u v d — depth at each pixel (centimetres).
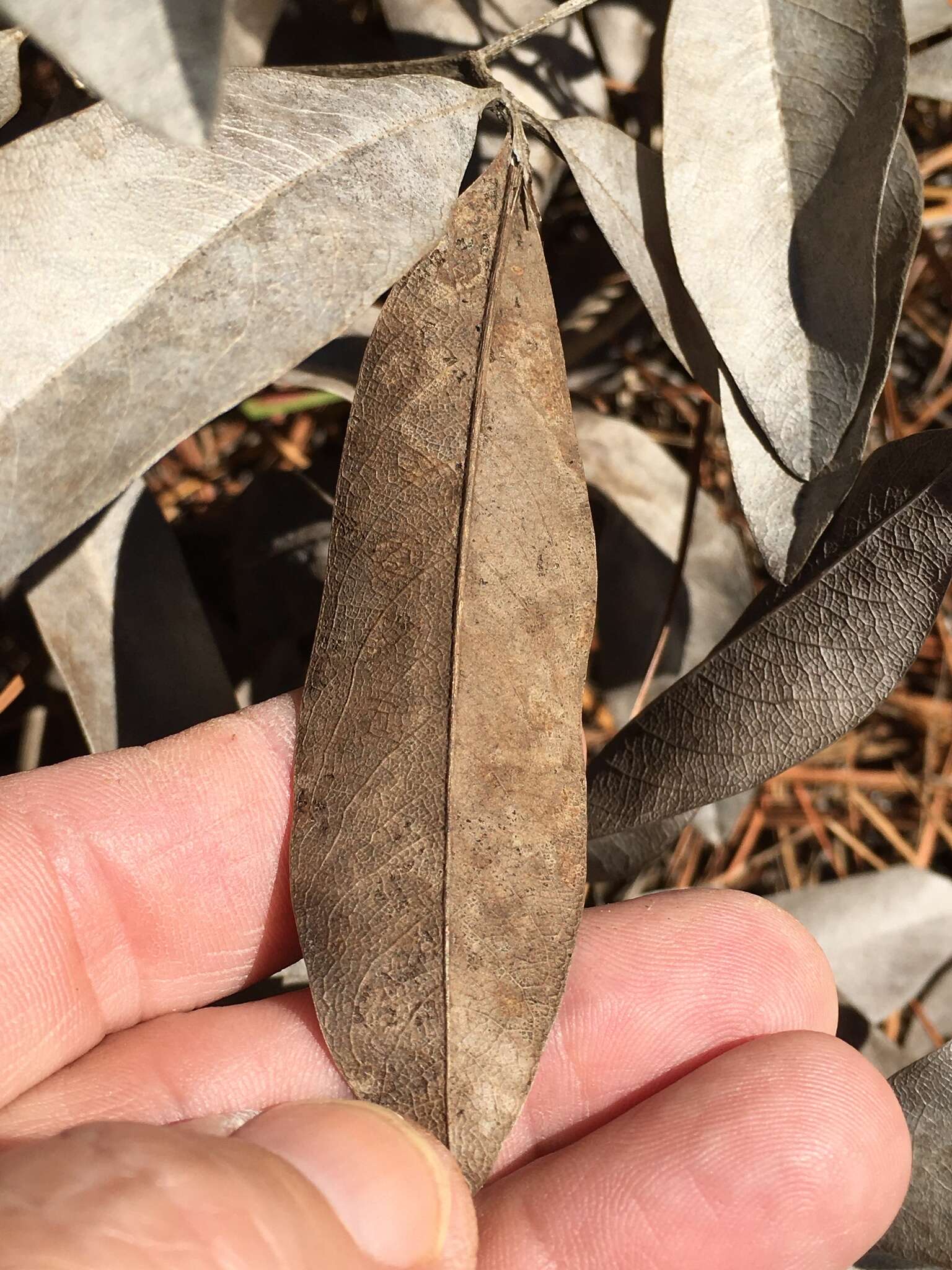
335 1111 9
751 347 9
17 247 8
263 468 16
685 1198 10
